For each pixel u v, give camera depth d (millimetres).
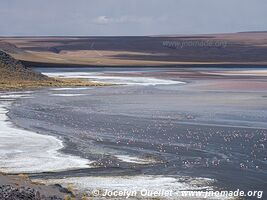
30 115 79250
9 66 159750
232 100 104000
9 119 74062
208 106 93062
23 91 126625
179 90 132250
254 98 108188
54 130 64938
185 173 43188
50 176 41906
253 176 42219
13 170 43625
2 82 141500
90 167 45125
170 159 48594
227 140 58562
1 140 56812
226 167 45375
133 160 48062
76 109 88188
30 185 35938
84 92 125312
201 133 63219
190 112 84062
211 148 53906
